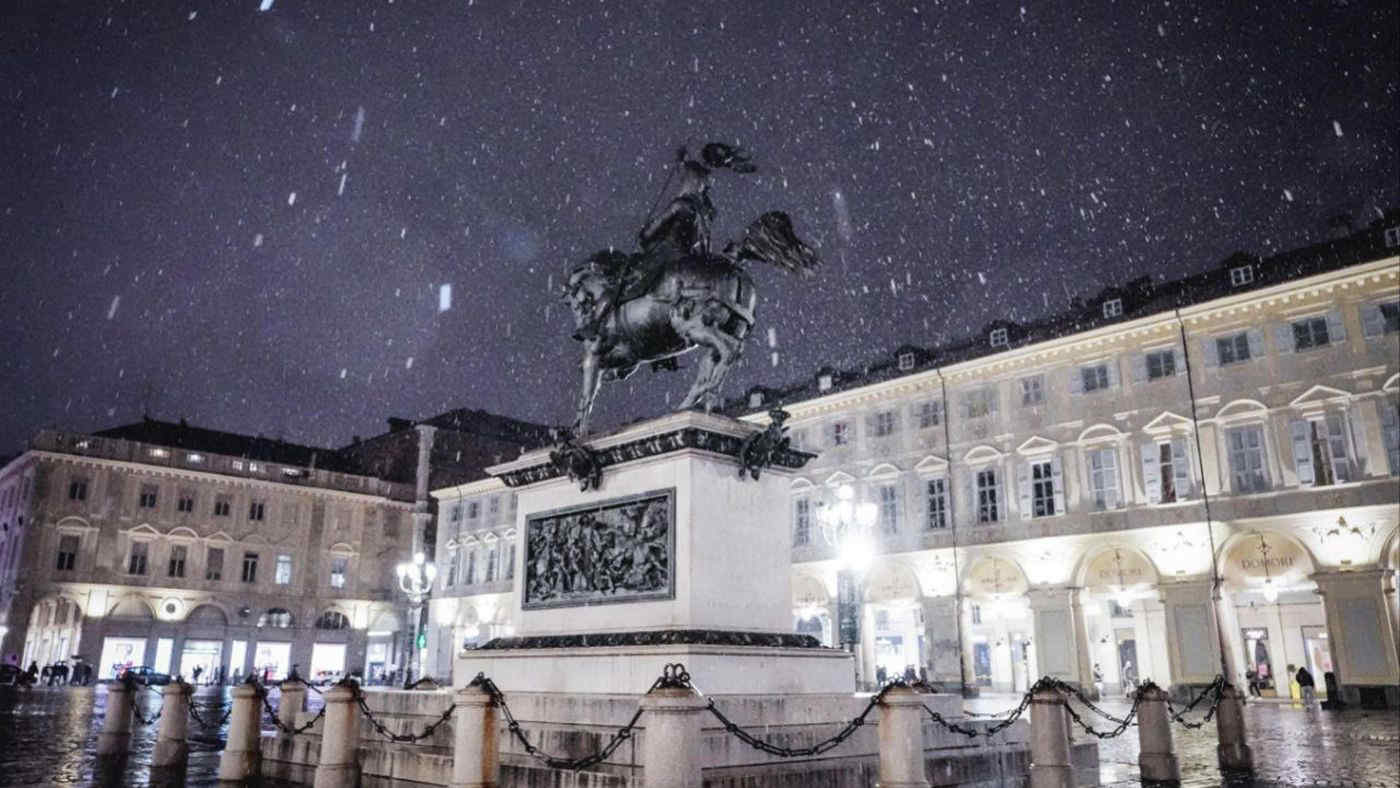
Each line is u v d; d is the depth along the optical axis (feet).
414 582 108.99
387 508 201.16
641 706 21.85
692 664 27.78
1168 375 108.88
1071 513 113.19
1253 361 103.30
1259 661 111.04
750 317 34.01
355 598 193.36
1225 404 104.12
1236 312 104.68
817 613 134.10
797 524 137.80
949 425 125.08
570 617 32.99
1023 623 122.83
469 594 178.50
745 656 29.07
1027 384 119.65
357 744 29.04
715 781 23.65
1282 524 98.73
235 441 201.05
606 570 32.19
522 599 35.24
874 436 132.57
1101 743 51.47
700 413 30.96
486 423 221.05
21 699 95.61
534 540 35.53
